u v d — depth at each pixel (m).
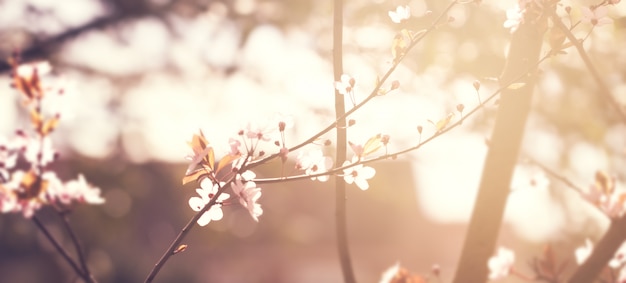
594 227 4.04
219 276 18.41
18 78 1.73
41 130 1.75
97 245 7.06
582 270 1.88
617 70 3.65
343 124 1.67
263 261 19.69
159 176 7.35
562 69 3.78
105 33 6.05
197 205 1.44
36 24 5.77
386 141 1.45
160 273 15.27
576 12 2.21
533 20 1.62
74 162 6.59
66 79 1.77
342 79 1.48
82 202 1.82
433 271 2.20
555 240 4.12
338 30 1.70
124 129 6.88
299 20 5.03
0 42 5.66
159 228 12.52
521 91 1.78
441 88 3.63
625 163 4.02
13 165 1.76
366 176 1.51
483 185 1.85
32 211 1.71
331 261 20.94
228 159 1.42
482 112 3.52
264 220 19.77
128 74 6.41
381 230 21.97
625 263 2.22
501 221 1.86
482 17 3.50
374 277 21.28
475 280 1.85
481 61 3.57
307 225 20.25
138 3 5.84
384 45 3.74
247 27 5.28
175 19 5.84
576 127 4.06
